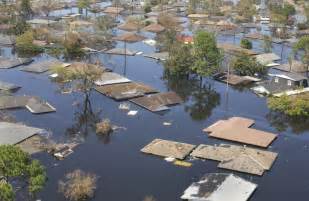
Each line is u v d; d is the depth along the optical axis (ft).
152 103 237.25
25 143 187.52
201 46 274.36
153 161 180.04
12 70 291.38
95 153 185.78
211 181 156.87
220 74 290.35
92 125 212.64
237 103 249.96
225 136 200.85
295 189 163.32
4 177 138.72
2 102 227.20
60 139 196.24
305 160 185.06
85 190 153.99
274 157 183.93
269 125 221.05
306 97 234.99
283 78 266.98
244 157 178.40
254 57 314.76
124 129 209.46
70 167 173.47
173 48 298.56
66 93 251.80
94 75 247.29
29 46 339.77
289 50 364.17
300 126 221.25
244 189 155.33
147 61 324.19
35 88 258.78
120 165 176.76
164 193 158.51
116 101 242.58
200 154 182.80
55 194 154.40
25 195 151.53
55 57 329.93
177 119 223.92
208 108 241.35
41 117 219.00
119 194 157.58
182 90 269.03
